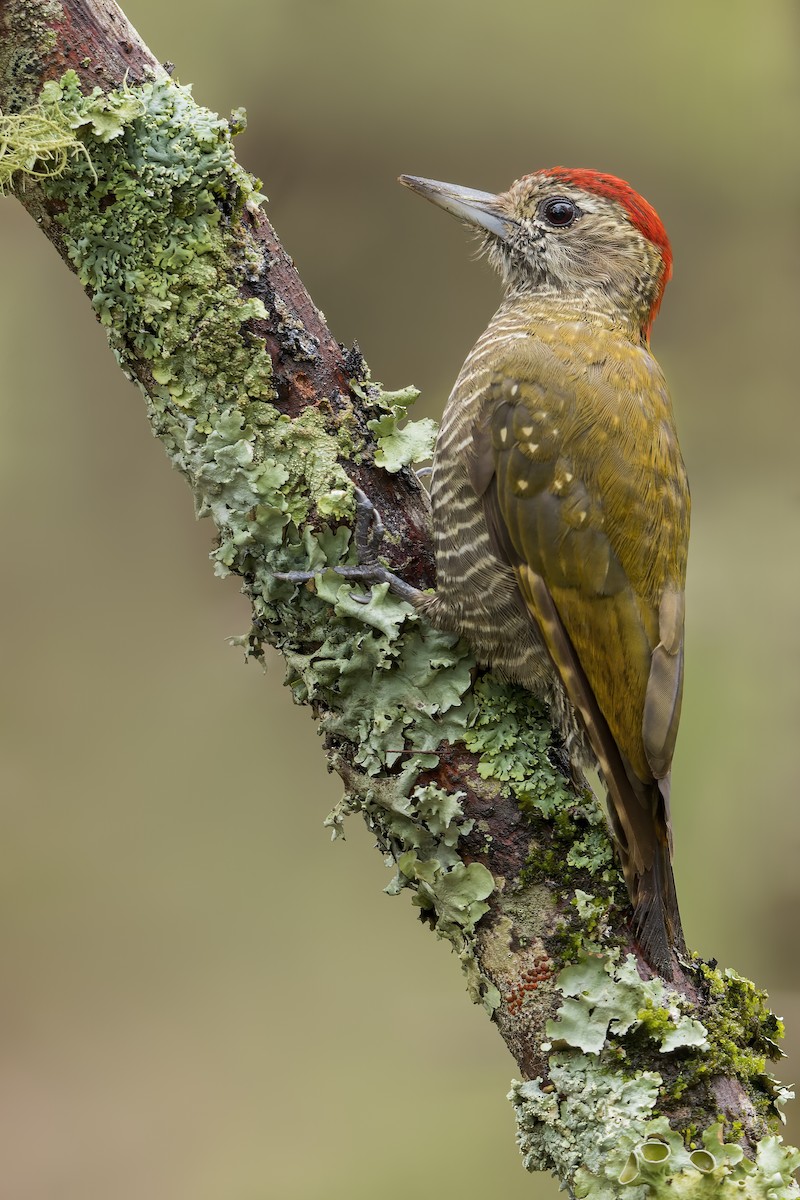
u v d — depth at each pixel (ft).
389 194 43.86
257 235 21.03
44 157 20.24
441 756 20.29
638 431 23.09
